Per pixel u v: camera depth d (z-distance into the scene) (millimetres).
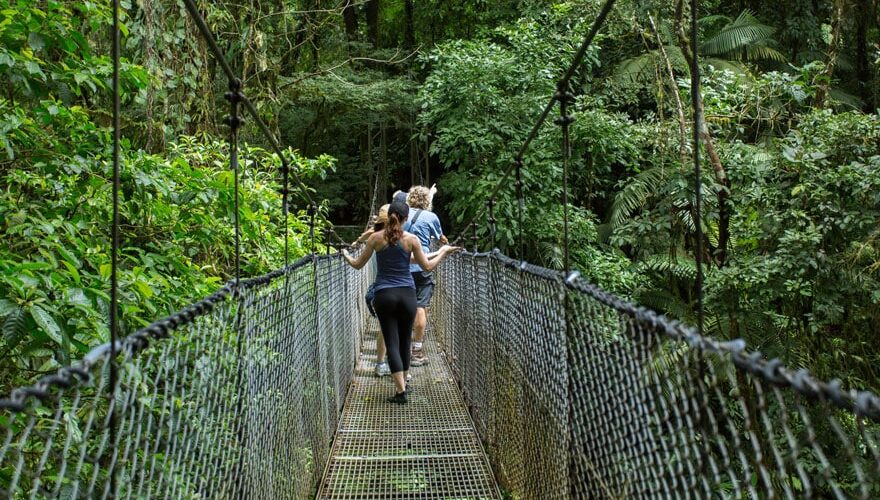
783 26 10188
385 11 16797
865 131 4445
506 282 2643
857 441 3555
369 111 12453
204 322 1260
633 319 1154
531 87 9156
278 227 3662
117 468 941
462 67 9008
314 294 2777
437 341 6184
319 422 2857
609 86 9453
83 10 2252
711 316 5438
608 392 1343
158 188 2271
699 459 926
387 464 3041
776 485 2955
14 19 2037
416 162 15141
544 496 1954
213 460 1338
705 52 9336
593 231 8297
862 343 4512
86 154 2201
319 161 4453
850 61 9984
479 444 3234
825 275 4324
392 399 3967
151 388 1481
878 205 4258
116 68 918
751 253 4906
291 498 2162
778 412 3457
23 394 686
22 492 1304
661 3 5961
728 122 5754
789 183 4648
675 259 6602
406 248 3746
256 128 6375
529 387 2166
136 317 1849
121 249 2227
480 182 8609
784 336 4754
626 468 1227
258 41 5527
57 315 1623
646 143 7922
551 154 8406
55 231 2080
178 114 4102
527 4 10078
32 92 2059
